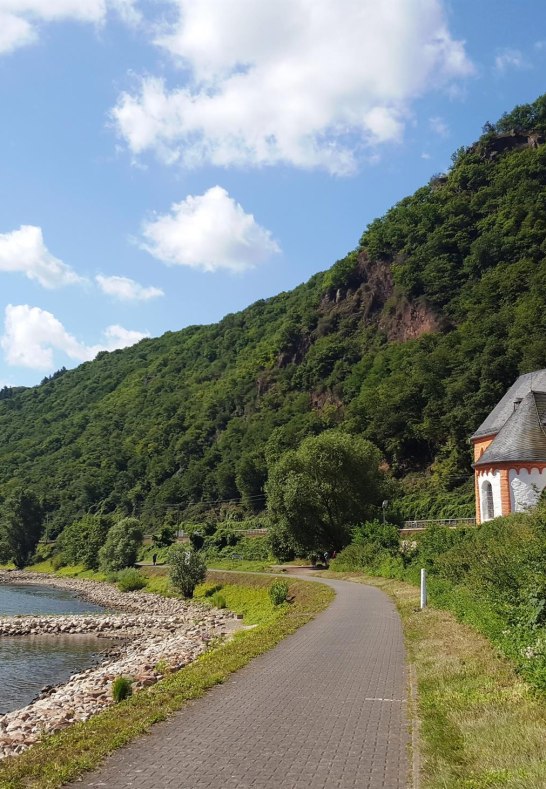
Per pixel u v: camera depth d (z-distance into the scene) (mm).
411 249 161750
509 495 41656
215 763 7871
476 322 122625
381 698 10891
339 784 7016
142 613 54438
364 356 150875
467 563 22547
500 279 129500
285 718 9812
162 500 157500
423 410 112375
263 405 168750
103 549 98312
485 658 12281
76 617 50906
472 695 10047
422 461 112688
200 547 98938
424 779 6969
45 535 154375
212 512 145000
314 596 31781
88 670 29062
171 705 10797
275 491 59469
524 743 7527
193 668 15312
